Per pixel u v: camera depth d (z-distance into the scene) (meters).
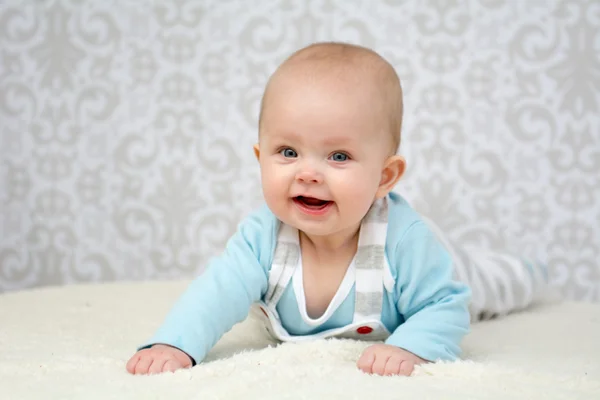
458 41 2.13
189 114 2.18
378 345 1.03
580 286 2.16
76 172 2.22
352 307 1.15
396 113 1.10
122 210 2.21
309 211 1.04
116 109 2.20
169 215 2.20
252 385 0.87
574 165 2.14
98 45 2.20
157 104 2.18
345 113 1.01
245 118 2.16
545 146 2.14
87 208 2.22
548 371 0.97
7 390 0.86
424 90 2.13
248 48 2.15
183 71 2.17
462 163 2.15
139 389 0.85
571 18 2.12
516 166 2.15
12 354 1.07
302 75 1.04
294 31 2.15
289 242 1.16
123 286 1.76
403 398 0.81
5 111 2.24
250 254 1.14
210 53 2.16
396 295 1.14
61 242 2.24
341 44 1.12
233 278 1.11
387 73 1.10
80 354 1.08
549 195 2.15
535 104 2.14
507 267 1.54
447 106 2.14
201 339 1.04
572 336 1.29
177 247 2.20
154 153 2.19
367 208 1.06
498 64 2.13
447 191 2.15
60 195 2.23
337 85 1.03
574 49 2.13
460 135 2.14
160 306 1.53
